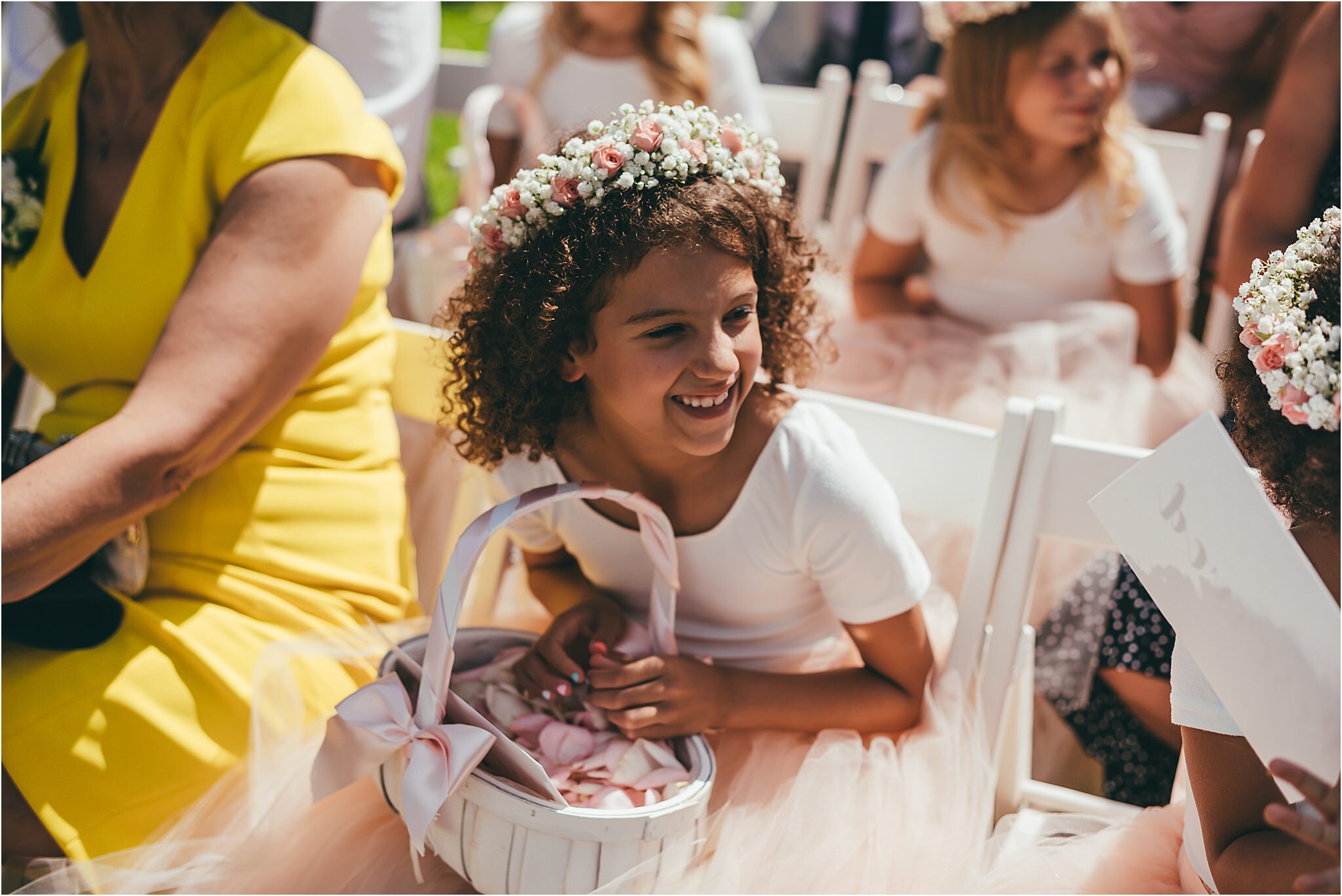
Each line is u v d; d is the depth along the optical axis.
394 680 1.19
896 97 3.20
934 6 2.49
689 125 1.22
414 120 2.61
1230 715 0.98
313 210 1.41
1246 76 2.99
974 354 2.42
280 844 1.30
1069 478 1.34
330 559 1.53
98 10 1.48
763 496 1.29
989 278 2.55
